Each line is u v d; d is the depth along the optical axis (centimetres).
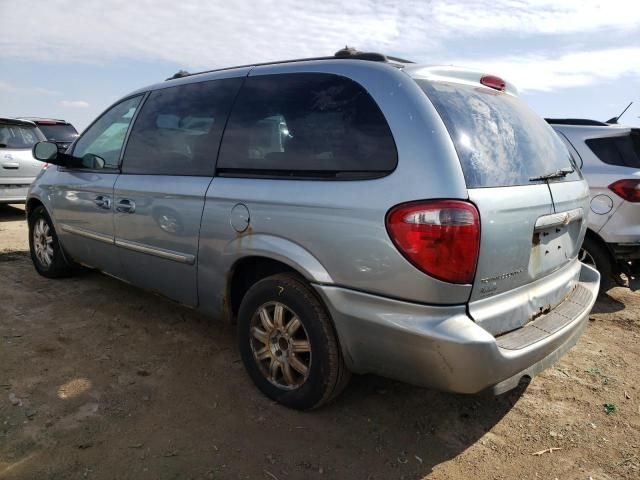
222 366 337
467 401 310
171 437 262
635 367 366
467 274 223
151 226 346
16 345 352
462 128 244
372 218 234
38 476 229
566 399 319
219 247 301
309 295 267
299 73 290
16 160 823
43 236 494
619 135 488
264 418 282
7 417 270
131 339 371
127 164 376
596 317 470
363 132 250
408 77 251
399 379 246
